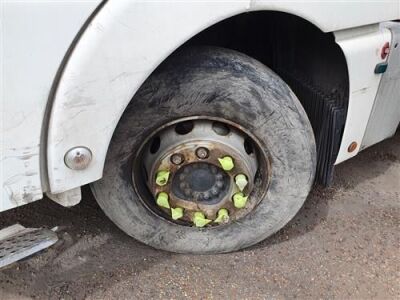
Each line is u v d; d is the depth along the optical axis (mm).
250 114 2279
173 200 2412
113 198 2404
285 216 2566
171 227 2537
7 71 1651
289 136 2359
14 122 1731
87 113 1826
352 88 2521
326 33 2398
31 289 2400
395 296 2531
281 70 2842
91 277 2494
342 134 2666
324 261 2711
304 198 2547
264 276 2582
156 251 2682
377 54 2531
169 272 2559
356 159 3695
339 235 2912
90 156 1912
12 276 2457
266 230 2600
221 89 2209
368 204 3207
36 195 1901
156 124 2252
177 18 1816
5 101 1688
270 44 2824
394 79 2721
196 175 2373
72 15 1671
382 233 2957
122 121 2197
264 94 2252
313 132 2676
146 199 2467
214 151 2299
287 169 2441
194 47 2240
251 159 2408
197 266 2605
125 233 2768
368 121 2758
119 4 1717
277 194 2500
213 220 2471
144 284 2484
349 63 2422
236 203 2400
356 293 2529
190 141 2297
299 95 2816
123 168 2332
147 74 1856
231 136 2340
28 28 1628
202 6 1845
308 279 2588
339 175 3484
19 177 1832
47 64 1698
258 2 1971
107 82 1803
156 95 2174
